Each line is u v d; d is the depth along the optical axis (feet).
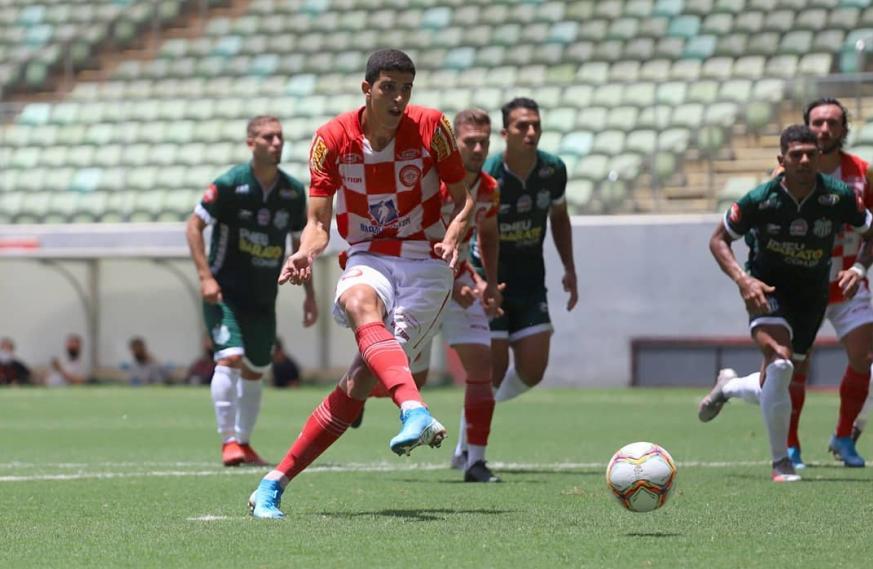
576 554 59.93
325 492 89.30
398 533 66.90
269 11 361.92
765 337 97.35
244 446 117.08
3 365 273.54
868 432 150.10
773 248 97.19
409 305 71.97
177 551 61.36
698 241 239.50
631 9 325.83
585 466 112.47
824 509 77.82
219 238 118.32
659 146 271.49
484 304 99.55
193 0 366.84
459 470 108.27
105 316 281.33
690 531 67.77
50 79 353.92
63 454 127.65
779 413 96.37
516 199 107.55
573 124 284.61
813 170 94.02
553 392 235.61
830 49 300.40
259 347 117.29
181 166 304.09
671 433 152.46
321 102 318.24
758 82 282.77
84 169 309.63
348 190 72.38
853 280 97.09
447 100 302.66
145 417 186.19
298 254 69.15
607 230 243.19
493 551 60.85
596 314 244.01
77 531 68.95
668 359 241.14
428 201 73.00
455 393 236.63
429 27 343.26
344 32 348.18
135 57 358.64
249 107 319.06
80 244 271.69
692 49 310.24
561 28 328.29
